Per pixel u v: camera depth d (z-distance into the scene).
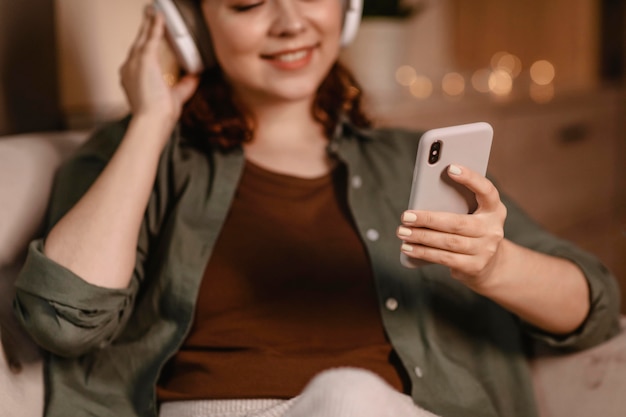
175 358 1.04
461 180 0.85
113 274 0.98
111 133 1.17
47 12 1.33
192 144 1.19
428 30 2.50
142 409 1.02
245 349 1.02
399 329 1.07
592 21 2.68
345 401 0.76
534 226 1.19
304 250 1.08
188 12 1.16
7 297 1.01
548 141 2.31
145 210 1.11
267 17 1.12
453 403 1.05
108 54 1.53
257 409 0.96
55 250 0.97
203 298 1.05
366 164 1.22
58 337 0.96
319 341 1.04
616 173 2.70
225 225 1.10
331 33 1.16
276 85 1.15
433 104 1.88
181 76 1.29
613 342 1.07
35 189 1.09
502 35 2.65
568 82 2.65
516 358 1.11
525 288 1.00
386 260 1.11
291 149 1.21
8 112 1.25
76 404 1.01
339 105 1.26
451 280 1.14
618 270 2.71
